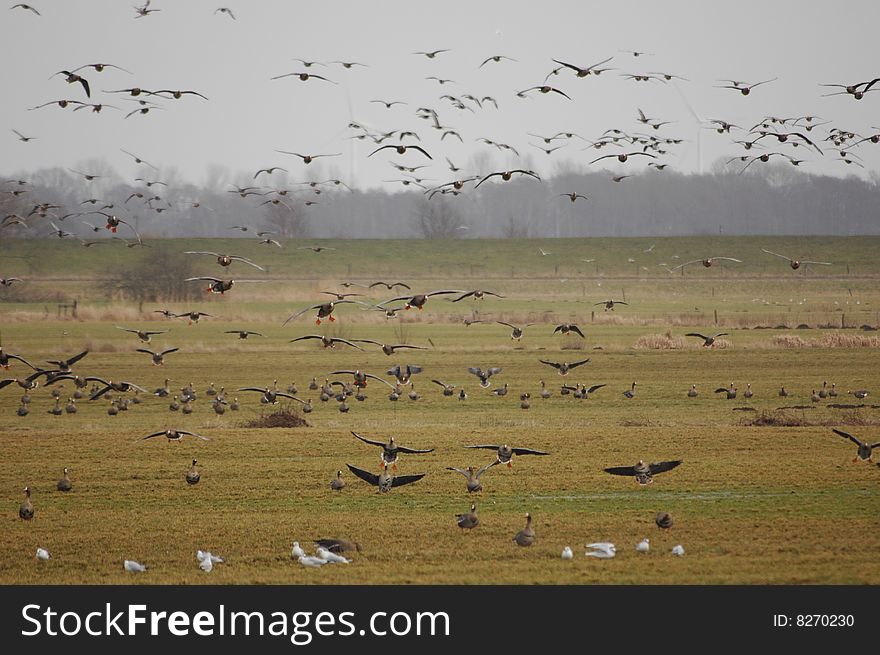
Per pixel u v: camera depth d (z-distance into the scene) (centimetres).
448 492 4675
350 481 4934
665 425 6612
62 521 4222
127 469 5222
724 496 4550
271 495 4666
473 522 3825
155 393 7344
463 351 10775
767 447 5691
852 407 7412
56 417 7181
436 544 3819
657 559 3603
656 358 10100
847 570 3469
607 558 3609
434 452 5625
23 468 5262
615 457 5425
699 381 8719
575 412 7294
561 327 5853
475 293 4650
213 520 4216
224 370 9575
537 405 7638
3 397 8112
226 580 3459
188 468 5231
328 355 10575
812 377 8888
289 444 5875
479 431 6262
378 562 3625
